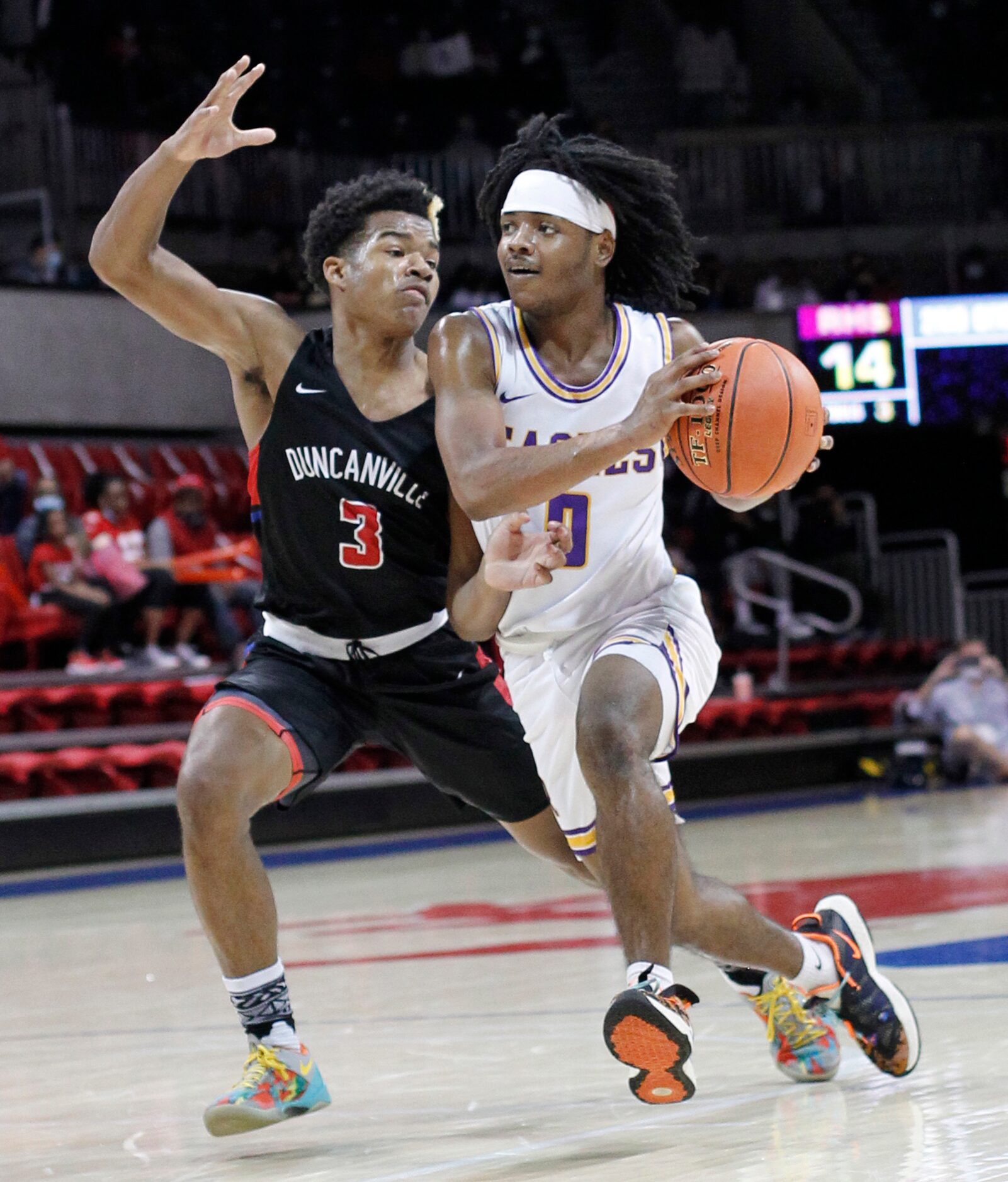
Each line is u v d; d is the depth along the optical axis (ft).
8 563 46.91
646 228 13.32
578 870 14.93
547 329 13.12
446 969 22.45
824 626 61.57
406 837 46.37
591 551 13.17
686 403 11.76
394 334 14.25
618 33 86.69
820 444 12.55
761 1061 14.87
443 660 14.44
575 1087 13.96
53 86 68.64
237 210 69.31
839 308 66.80
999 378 66.80
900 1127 11.52
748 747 55.31
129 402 58.90
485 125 80.48
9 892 36.99
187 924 30.27
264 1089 12.55
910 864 33.06
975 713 56.39
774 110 87.04
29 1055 17.33
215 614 48.67
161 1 75.61
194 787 13.03
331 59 79.05
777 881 30.99
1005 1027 15.42
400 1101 13.80
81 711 45.65
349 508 14.15
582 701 12.38
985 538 69.51
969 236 76.59
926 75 86.84
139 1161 12.06
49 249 59.62
